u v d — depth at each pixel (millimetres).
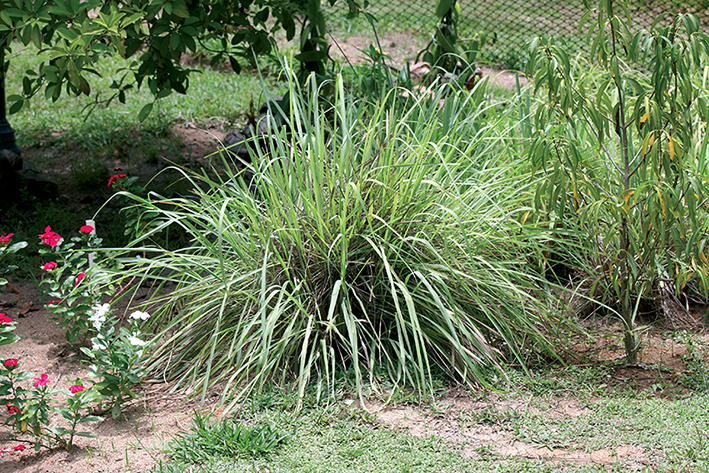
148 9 4473
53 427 3096
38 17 3809
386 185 3578
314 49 6012
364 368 3529
